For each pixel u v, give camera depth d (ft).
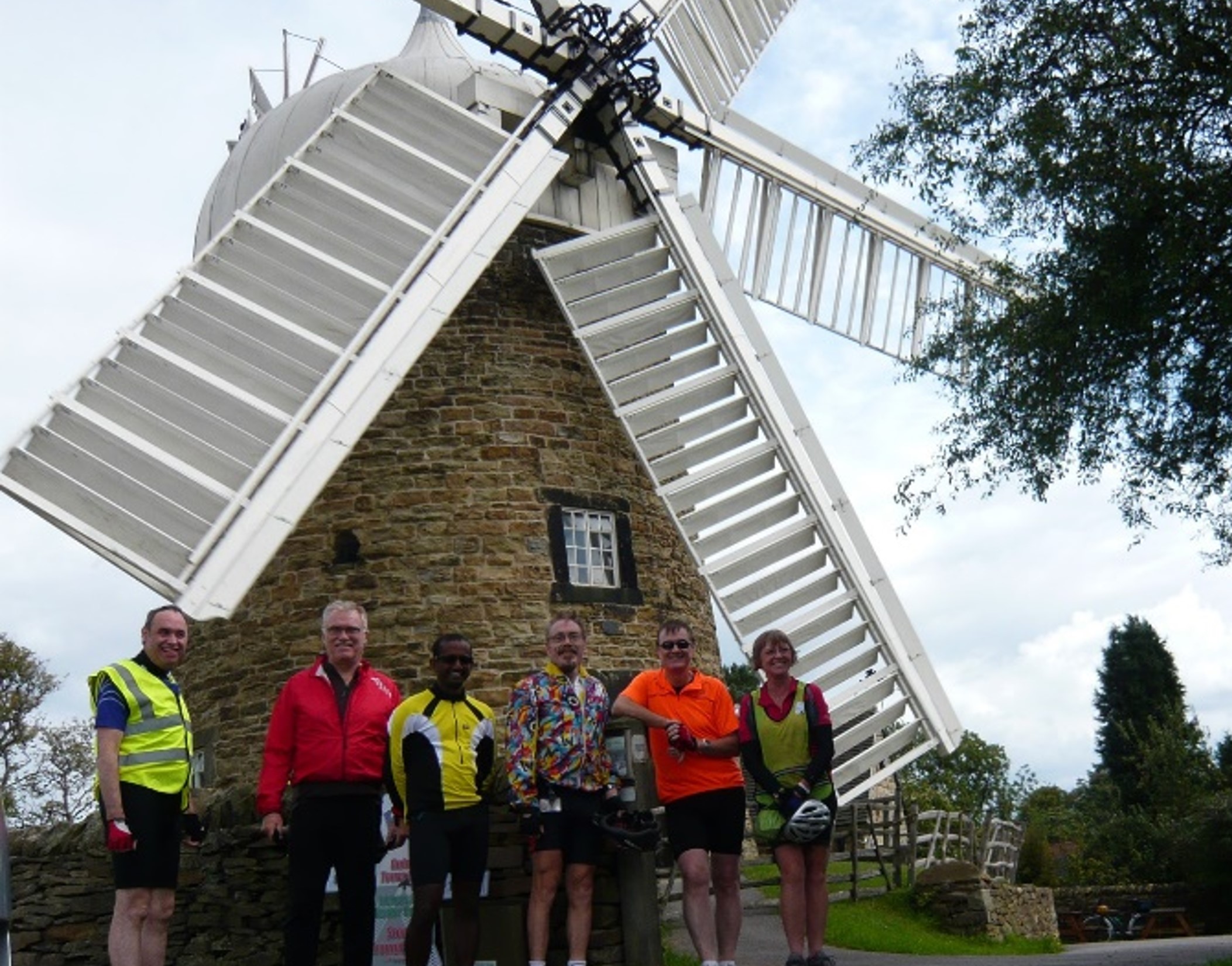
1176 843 99.30
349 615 26.84
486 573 44.32
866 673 43.91
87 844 35.88
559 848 28.68
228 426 36.47
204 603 33.32
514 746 28.40
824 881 28.02
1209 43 33.09
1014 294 36.01
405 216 42.65
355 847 26.00
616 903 33.68
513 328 47.09
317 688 26.58
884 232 57.06
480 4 45.68
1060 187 33.58
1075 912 92.38
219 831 36.37
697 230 48.32
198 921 35.78
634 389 44.98
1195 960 37.99
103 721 24.59
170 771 25.14
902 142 36.45
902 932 48.75
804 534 44.62
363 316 39.70
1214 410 33.27
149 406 36.70
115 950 24.23
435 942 33.99
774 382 46.70
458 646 27.30
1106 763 162.91
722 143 52.21
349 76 51.06
